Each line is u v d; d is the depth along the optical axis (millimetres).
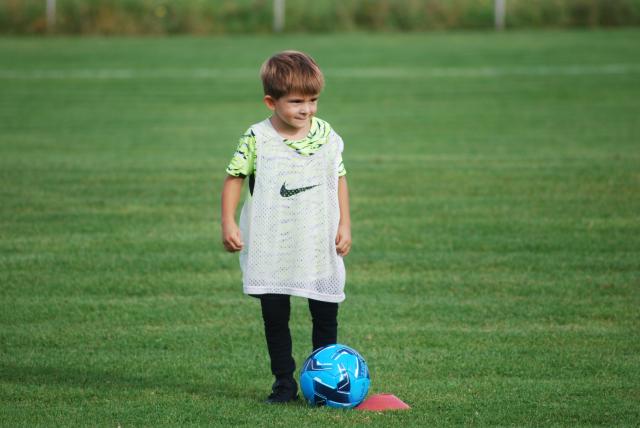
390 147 36500
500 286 19734
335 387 13008
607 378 14648
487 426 12484
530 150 35406
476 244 22859
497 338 16672
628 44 71625
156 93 52438
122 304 18703
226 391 14148
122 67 62719
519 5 84750
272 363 13508
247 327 17406
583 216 25359
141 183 30062
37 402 13523
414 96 50719
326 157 13047
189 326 17453
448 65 62469
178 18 82000
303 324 17734
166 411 13023
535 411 13117
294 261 13070
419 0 83875
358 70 60625
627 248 22375
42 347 16250
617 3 83875
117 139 38719
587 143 36750
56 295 19203
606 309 18234
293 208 12984
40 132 40219
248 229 13094
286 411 12922
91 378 14703
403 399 13633
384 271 20875
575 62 62781
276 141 12969
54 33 80500
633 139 37531
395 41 75688
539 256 21828
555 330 17109
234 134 40156
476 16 84188
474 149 35844
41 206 26844
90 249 22516
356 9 83750
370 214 25891
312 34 81000
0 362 15445
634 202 26828
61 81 56500
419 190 28844
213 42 75812
